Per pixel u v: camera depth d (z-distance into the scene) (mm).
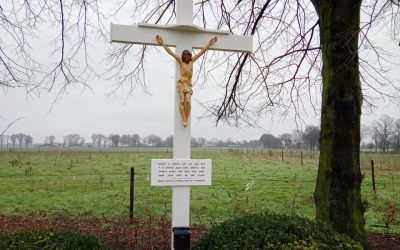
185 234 5340
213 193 14477
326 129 5715
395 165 25781
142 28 5582
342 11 5691
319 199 5727
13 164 26031
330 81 5695
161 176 5449
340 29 5668
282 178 19516
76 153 46000
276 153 44625
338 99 5574
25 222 9156
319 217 5660
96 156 38719
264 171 23172
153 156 39938
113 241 7000
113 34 5504
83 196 13695
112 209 11109
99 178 18922
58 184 16828
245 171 23172
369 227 8445
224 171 23156
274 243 3988
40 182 17484
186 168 5508
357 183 5566
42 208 11469
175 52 5703
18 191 14898
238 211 10461
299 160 33312
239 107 8875
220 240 4332
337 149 5562
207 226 8438
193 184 5523
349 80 5602
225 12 8258
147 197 13469
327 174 5641
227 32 5852
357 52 5625
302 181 18234
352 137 5562
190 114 5586
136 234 7277
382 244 6883
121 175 20578
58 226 8555
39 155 39094
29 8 6445
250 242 4043
